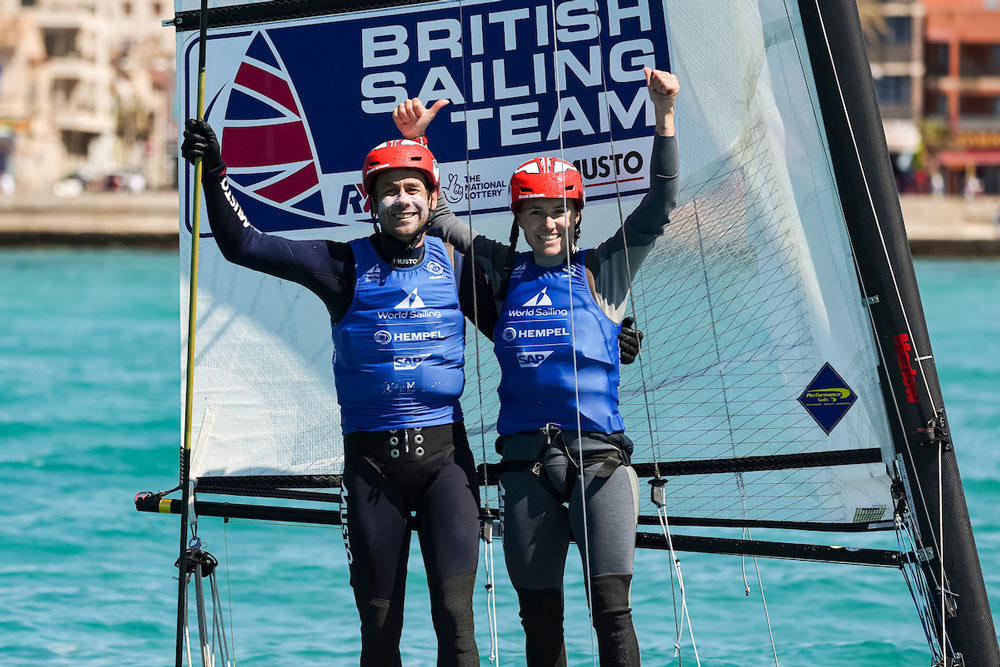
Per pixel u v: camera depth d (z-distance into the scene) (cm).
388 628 1479
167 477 4109
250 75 1761
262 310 1762
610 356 1530
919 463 1619
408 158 1491
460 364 1527
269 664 2286
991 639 1606
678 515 1745
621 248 1565
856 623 2520
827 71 1620
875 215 1616
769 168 1673
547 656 1507
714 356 1709
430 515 1485
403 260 1512
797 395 1680
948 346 7694
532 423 1519
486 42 1725
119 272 12519
